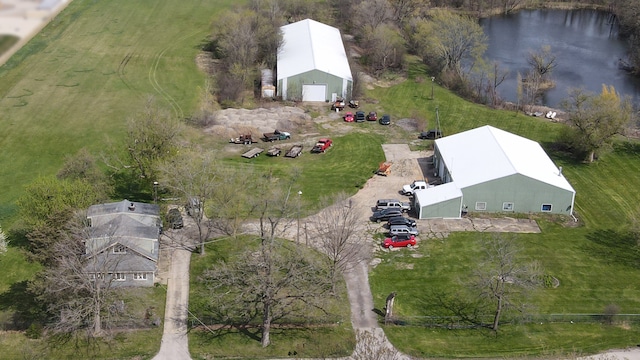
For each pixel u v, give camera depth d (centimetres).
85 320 7200
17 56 14775
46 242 7581
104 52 15512
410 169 10906
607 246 9038
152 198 9788
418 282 8169
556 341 7219
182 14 18412
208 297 7744
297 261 7962
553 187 9569
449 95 14312
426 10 18362
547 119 13300
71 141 11500
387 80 14988
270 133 11844
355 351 6956
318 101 13675
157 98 13350
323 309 7331
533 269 8012
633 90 15138
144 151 9369
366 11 16438
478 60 15138
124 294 7606
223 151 11262
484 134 10738
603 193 10438
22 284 7950
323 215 9438
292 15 17650
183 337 7131
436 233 9175
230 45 14550
